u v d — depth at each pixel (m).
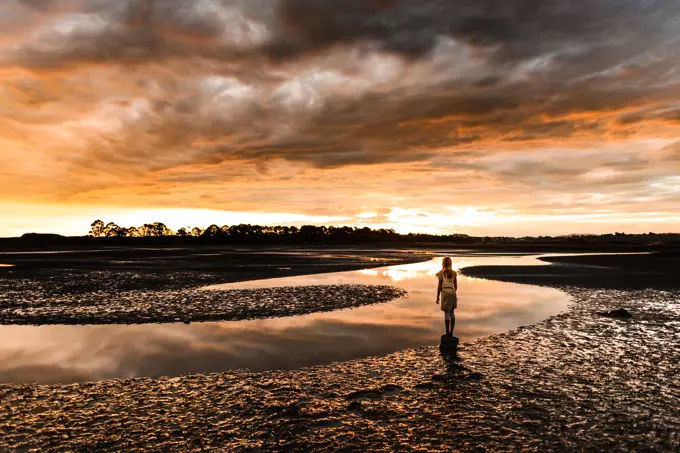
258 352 10.38
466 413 6.82
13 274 29.11
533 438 5.93
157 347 10.78
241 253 73.19
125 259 49.56
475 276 30.09
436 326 13.34
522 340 11.55
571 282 25.11
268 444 5.82
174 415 6.77
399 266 42.75
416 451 5.61
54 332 12.37
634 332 12.44
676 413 6.74
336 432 6.19
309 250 98.75
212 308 16.06
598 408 6.96
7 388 7.93
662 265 38.28
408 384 8.20
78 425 6.40
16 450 5.63
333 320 14.20
